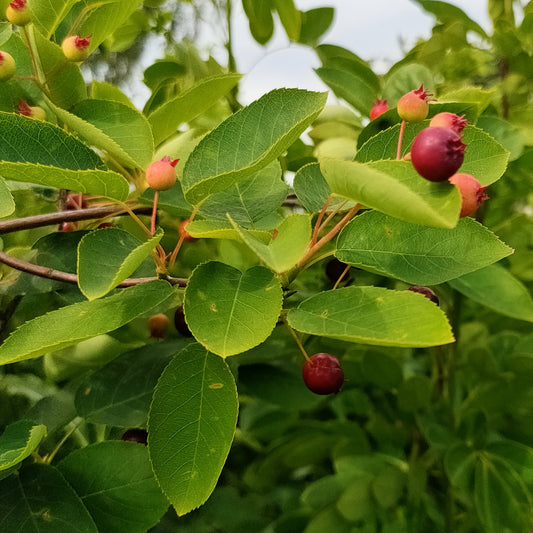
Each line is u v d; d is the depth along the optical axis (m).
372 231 0.14
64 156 0.15
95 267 0.13
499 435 0.28
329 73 0.25
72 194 0.23
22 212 0.24
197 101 0.19
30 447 0.13
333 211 0.15
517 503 0.22
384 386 0.25
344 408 0.29
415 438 0.27
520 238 0.27
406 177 0.12
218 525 0.31
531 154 0.23
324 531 0.24
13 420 0.23
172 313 0.26
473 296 0.20
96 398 0.18
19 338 0.13
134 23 0.31
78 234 0.20
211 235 0.13
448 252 0.14
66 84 0.18
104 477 0.16
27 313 0.23
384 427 0.27
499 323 0.28
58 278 0.17
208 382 0.14
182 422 0.13
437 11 0.28
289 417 0.28
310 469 0.36
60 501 0.15
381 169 0.12
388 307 0.12
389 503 0.23
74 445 0.21
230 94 0.27
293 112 0.15
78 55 0.18
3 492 0.15
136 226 0.24
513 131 0.20
